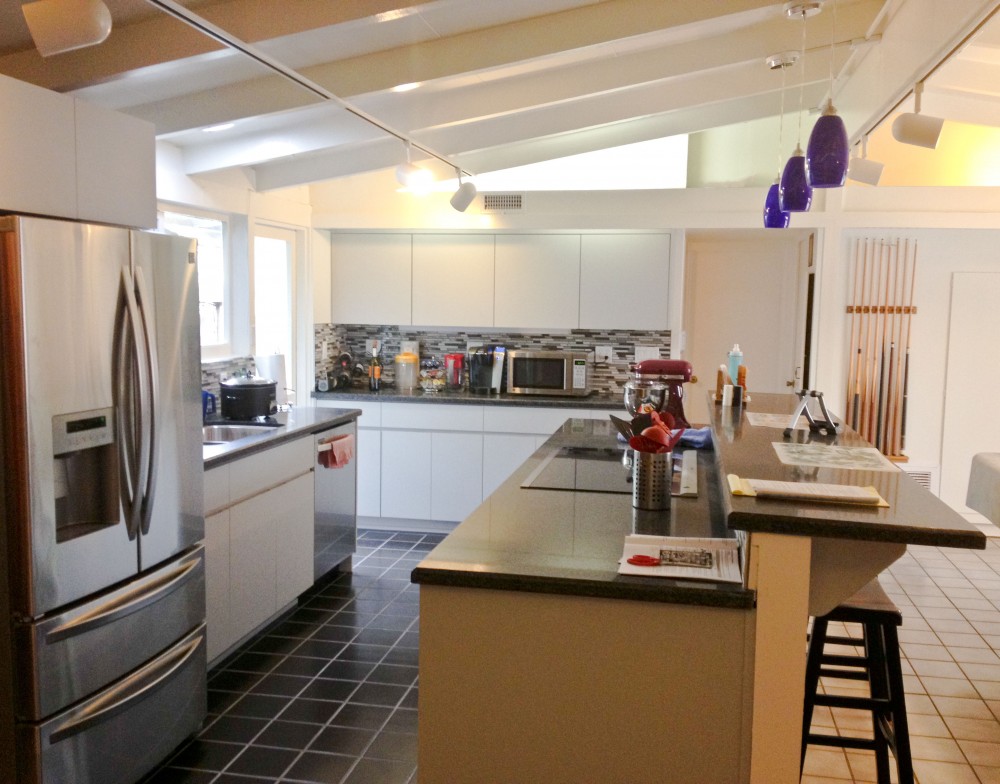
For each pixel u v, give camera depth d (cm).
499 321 597
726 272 670
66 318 243
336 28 293
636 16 326
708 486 307
